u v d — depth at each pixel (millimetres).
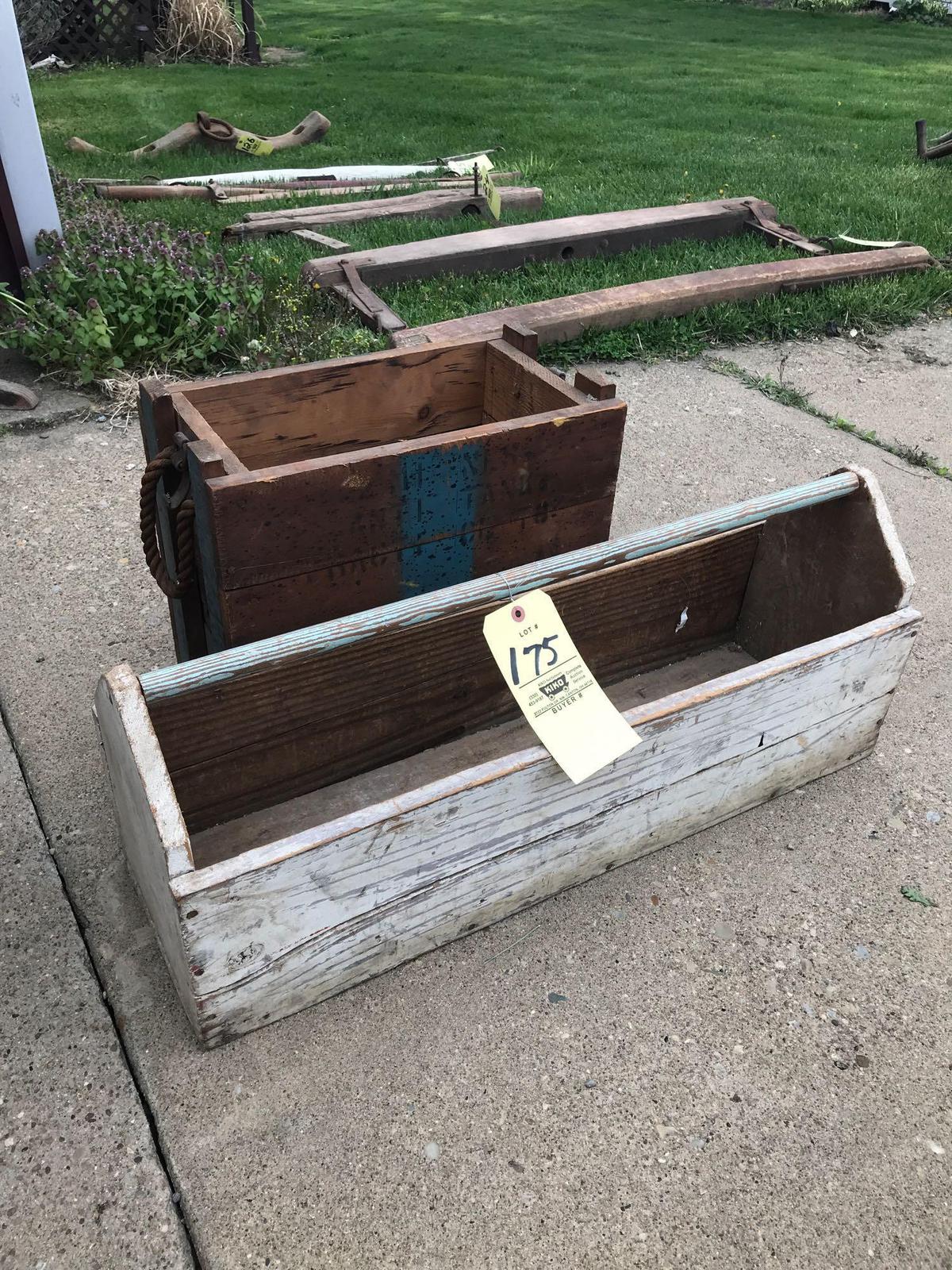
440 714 2549
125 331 4500
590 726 2010
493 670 2572
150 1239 1629
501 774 1889
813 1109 1867
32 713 2693
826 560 2619
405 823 1812
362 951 1971
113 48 13711
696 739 2174
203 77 12578
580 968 2102
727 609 2938
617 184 7770
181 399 2285
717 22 18312
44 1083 1828
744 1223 1691
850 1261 1650
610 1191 1722
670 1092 1880
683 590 2785
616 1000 2041
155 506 2246
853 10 20234
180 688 1731
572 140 9398
